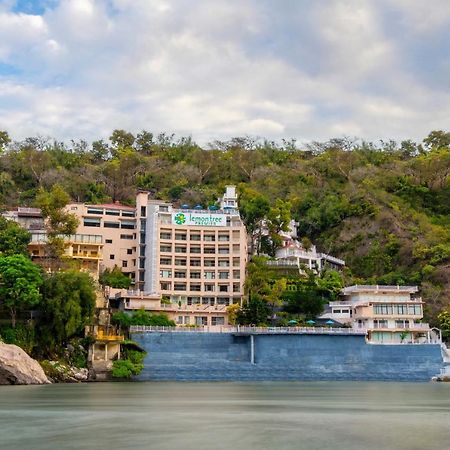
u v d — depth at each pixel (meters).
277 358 119.31
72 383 103.44
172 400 68.69
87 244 149.50
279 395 78.06
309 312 141.25
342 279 162.88
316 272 164.38
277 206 181.38
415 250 172.12
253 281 144.62
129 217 162.62
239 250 154.38
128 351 114.81
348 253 188.62
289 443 38.03
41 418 50.19
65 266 134.38
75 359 111.00
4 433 42.06
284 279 148.50
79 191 198.00
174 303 145.25
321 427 45.44
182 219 156.00
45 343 109.25
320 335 121.19
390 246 181.00
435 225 191.50
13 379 96.25
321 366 119.56
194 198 195.75
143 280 156.62
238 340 119.75
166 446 36.88
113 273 153.00
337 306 141.75
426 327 136.38
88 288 113.44
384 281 166.25
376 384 108.00
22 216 159.88
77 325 109.50
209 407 60.28
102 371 110.62
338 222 198.00
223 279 152.62
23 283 106.12
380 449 35.97
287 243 175.38
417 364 121.31
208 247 155.12
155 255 152.12
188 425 46.12
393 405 64.19
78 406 60.50
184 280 151.88
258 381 115.50
